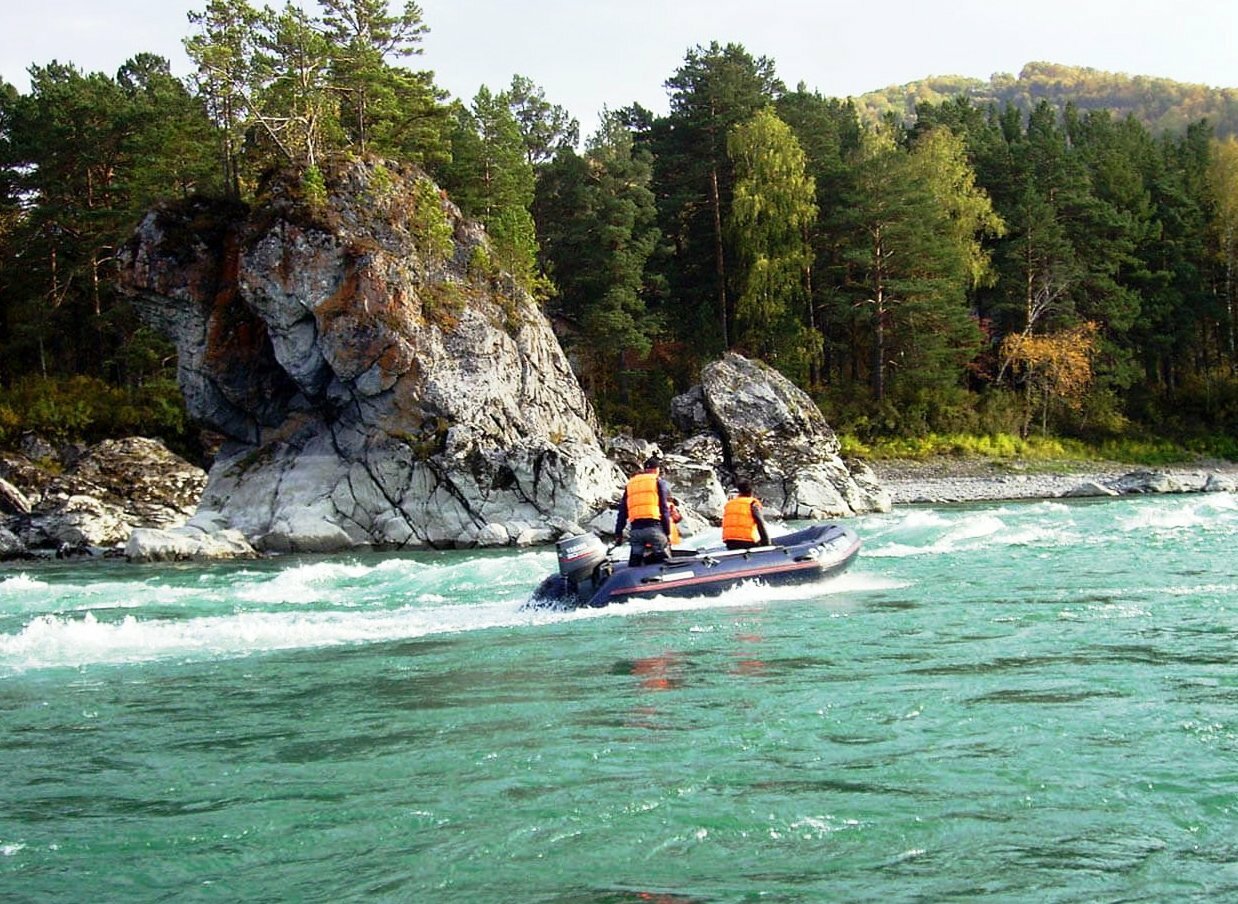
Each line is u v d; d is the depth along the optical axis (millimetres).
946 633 11977
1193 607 13297
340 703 9586
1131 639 11328
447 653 11977
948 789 6676
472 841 6059
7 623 16016
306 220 35562
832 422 58156
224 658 12117
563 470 34688
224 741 8398
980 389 66938
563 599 15102
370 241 36094
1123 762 7113
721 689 9531
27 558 33000
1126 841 5844
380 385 35125
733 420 45000
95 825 6543
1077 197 66125
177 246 38094
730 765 7250
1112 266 65812
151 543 30734
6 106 57781
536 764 7402
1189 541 20812
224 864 5879
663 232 64375
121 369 56281
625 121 69312
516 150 58969
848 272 61969
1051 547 20594
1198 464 59562
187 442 50156
